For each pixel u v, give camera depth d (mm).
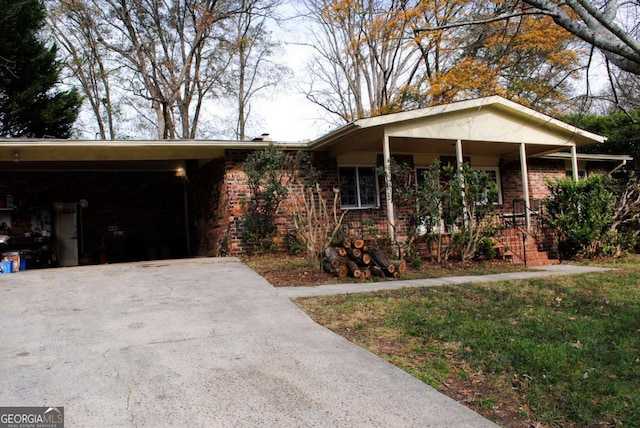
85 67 22203
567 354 4113
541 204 12469
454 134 11016
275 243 10914
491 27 7445
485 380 3666
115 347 4352
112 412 3041
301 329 4965
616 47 4297
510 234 11344
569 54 8828
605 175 13336
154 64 21859
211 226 12305
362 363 3963
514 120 11867
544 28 8289
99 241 13719
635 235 12055
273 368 3830
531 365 3887
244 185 11086
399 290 7027
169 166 14469
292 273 8406
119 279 7785
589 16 4531
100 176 13953
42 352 4223
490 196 10422
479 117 11375
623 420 3000
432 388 3482
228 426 2865
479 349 4293
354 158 12391
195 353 4184
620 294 6773
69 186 13500
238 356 4113
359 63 23109
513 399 3346
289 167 10375
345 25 22047
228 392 3357
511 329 4879
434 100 16297
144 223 14391
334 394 3340
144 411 3057
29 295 6609
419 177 13289
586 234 11180
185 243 14805
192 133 24234
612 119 16750
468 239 10258
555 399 3314
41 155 10664
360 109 23922
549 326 5020
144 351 4238
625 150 16812
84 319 5324
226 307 5871
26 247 12672
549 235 12109
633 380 3598
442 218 10203
